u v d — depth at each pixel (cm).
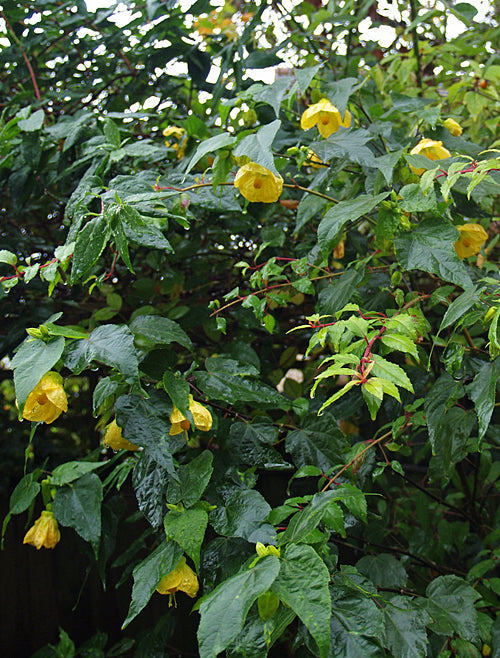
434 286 87
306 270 76
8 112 96
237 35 103
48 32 103
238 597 42
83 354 56
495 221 101
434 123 70
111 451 106
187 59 98
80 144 86
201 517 55
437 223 61
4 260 65
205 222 91
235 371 65
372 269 80
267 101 67
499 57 105
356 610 48
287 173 79
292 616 45
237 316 94
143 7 96
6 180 101
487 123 94
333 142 67
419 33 116
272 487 113
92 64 108
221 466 71
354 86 78
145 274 112
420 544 99
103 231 59
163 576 54
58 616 129
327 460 71
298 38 102
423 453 102
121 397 60
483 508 103
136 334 69
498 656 66
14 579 130
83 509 67
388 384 47
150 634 101
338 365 50
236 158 65
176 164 90
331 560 60
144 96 108
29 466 137
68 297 107
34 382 53
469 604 67
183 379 60
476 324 81
